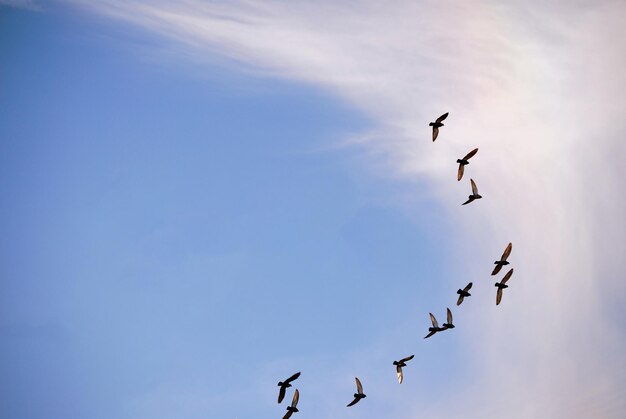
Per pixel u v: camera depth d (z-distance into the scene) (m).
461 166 58.41
